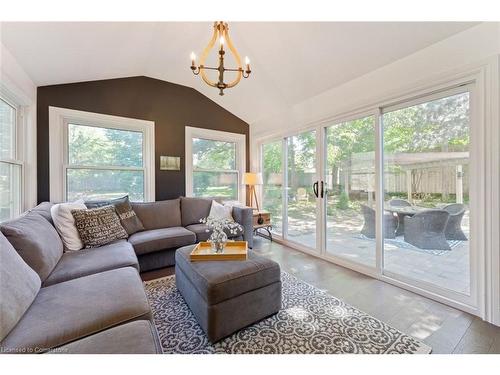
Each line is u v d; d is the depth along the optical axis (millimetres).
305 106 3217
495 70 1542
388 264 2322
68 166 2883
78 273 1562
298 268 2660
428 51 1886
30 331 927
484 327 1550
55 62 2301
